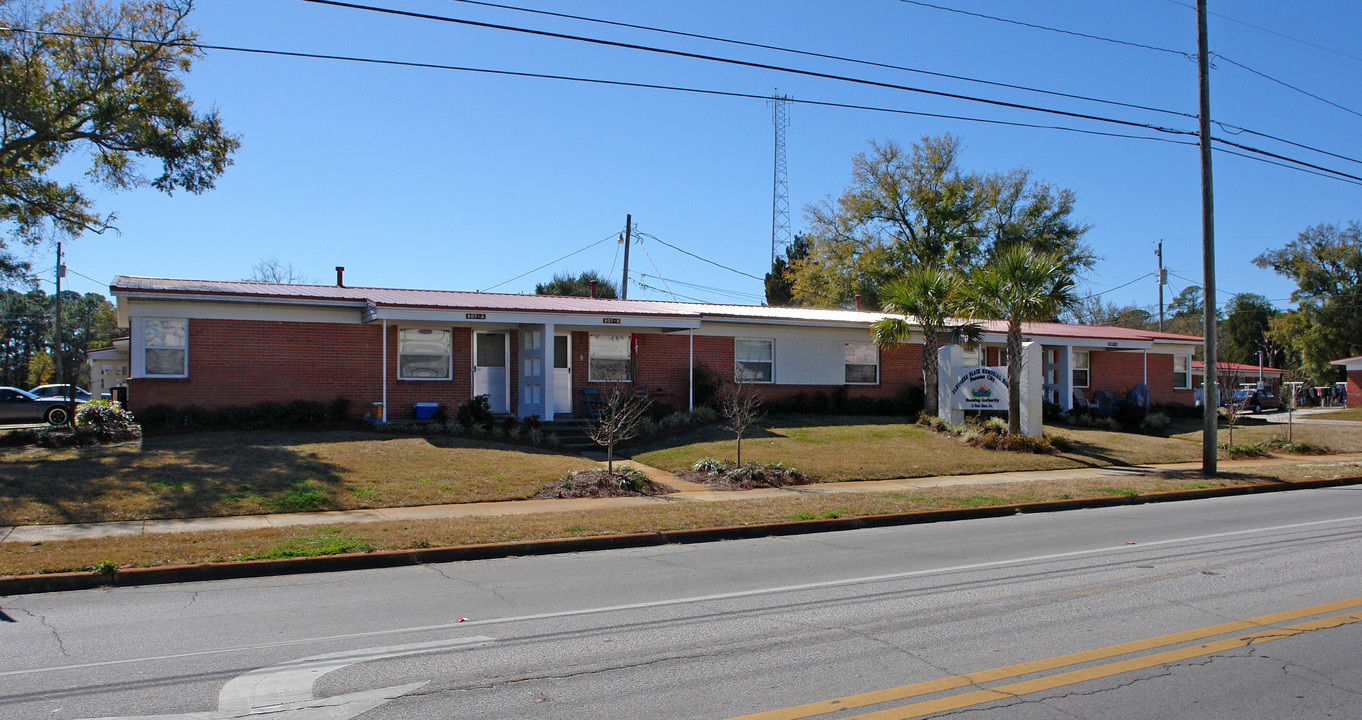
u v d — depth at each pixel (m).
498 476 15.30
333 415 19.78
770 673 5.62
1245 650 6.07
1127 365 33.06
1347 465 20.34
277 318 19.83
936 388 23.97
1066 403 29.55
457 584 8.60
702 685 5.38
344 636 6.59
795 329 26.22
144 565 8.94
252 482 13.85
